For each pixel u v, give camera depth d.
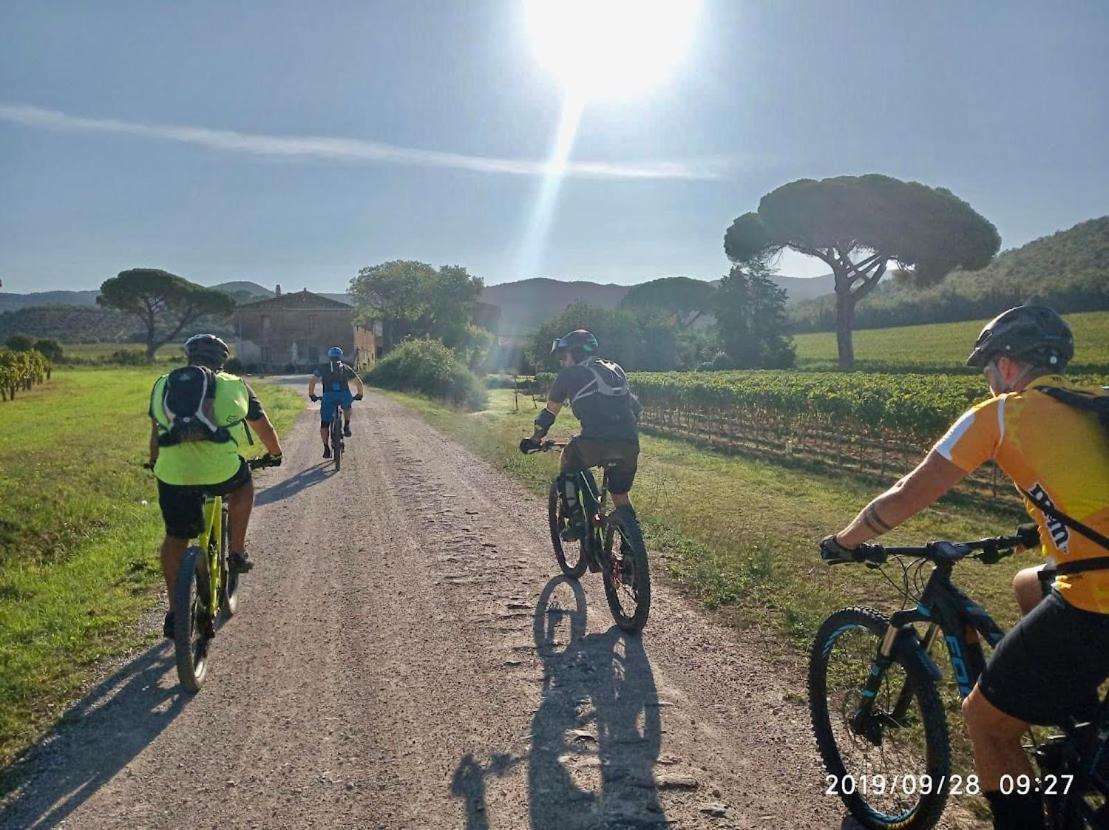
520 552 7.07
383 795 3.25
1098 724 2.29
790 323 56.97
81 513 8.56
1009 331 2.46
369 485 10.70
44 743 3.70
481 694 4.17
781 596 5.66
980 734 2.49
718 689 4.18
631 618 4.97
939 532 8.79
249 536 7.85
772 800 3.18
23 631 5.10
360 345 79.12
